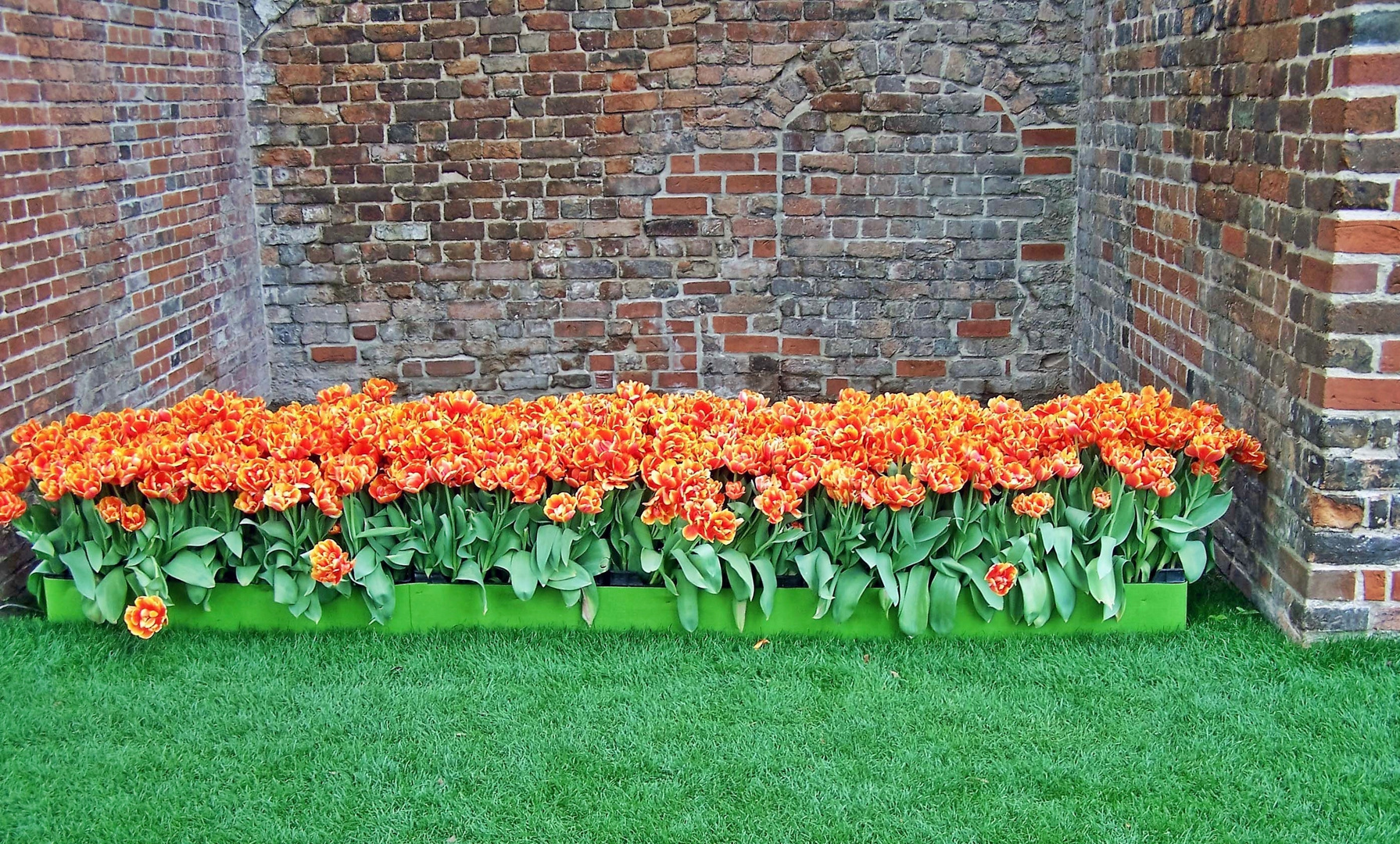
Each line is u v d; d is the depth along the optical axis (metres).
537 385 6.20
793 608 3.59
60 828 2.70
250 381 6.06
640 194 5.95
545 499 3.64
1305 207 3.37
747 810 2.75
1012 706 3.16
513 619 3.65
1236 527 3.95
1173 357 4.46
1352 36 3.08
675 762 2.92
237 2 5.84
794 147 5.84
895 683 3.29
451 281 6.12
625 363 6.16
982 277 5.95
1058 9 5.64
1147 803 2.75
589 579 3.54
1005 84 5.72
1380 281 3.19
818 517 3.56
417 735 3.05
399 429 3.75
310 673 3.39
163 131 5.11
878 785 2.82
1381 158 3.12
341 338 6.21
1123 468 3.43
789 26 5.71
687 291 6.05
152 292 5.00
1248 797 2.77
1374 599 3.40
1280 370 3.56
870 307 6.02
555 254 6.05
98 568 3.56
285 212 6.08
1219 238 4.00
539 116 5.89
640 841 2.65
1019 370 6.04
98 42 4.57
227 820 2.73
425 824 2.71
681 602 3.55
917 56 5.71
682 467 3.46
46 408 4.18
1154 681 3.29
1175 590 3.58
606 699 3.22
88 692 3.27
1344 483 3.33
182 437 3.97
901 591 3.51
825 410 4.02
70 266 4.35
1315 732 3.03
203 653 3.50
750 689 3.26
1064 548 3.50
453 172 5.99
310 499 3.53
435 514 3.62
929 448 3.63
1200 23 4.13
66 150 4.34
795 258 5.98
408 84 5.91
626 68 5.81
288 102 5.96
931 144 5.80
